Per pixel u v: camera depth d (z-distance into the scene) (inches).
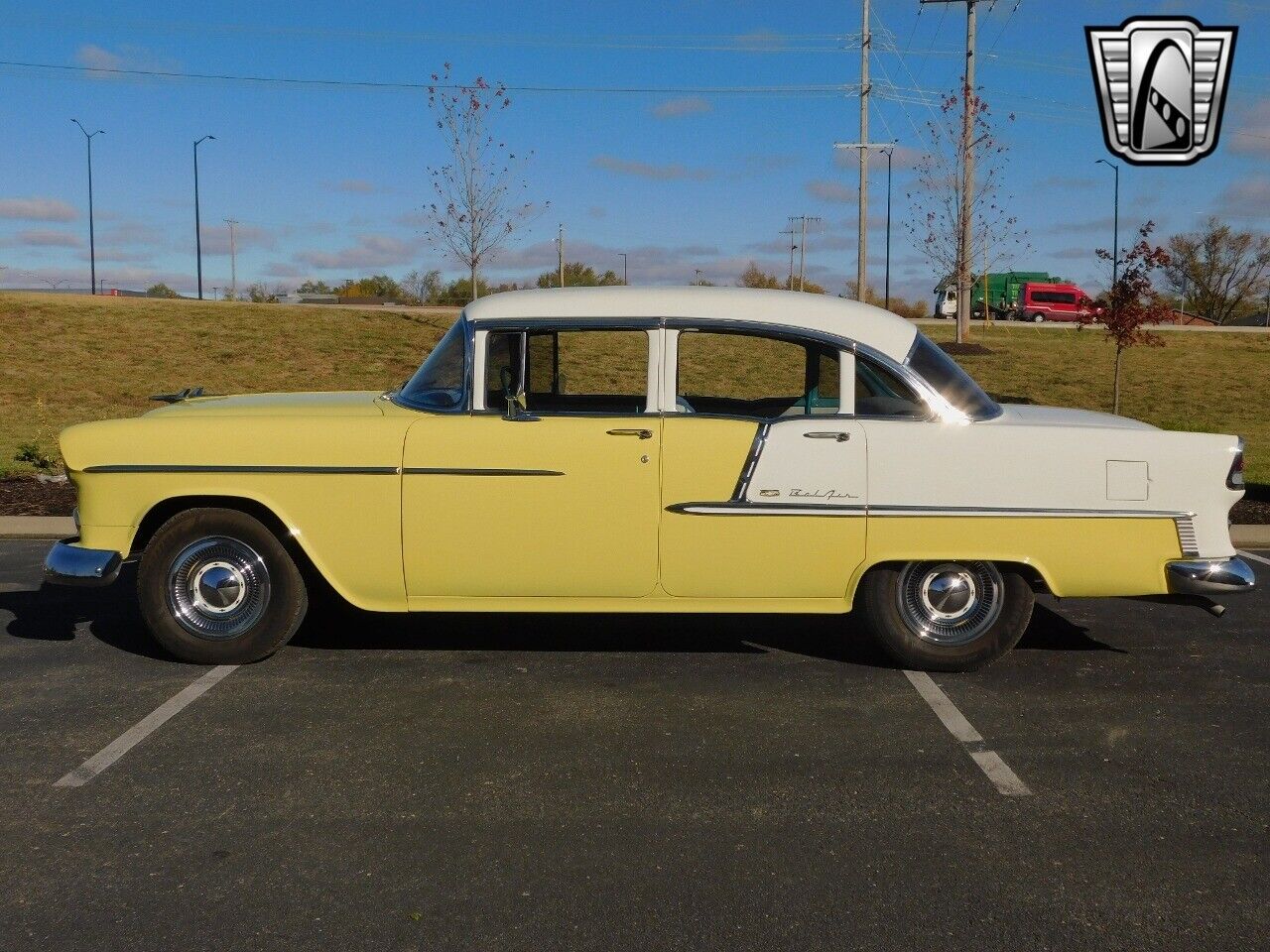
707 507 214.1
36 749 185.6
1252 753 186.5
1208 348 1095.6
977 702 210.4
